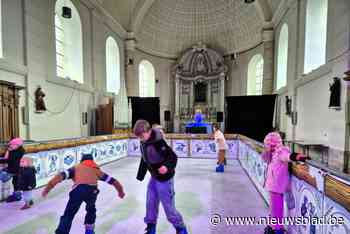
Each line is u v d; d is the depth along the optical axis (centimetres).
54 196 384
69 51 886
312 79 667
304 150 656
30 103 611
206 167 630
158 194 226
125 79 1328
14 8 564
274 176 237
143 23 1391
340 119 509
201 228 268
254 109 1030
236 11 1326
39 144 433
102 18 1047
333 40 538
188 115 1589
